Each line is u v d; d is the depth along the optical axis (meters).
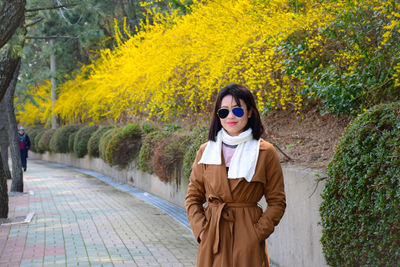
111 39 19.31
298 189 4.93
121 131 14.62
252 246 2.78
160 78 10.41
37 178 17.69
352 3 5.33
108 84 13.84
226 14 7.52
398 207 3.36
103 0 17.48
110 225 8.18
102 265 5.55
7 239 7.14
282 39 6.16
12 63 8.67
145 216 9.08
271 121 7.90
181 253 6.14
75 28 17.17
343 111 5.80
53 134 26.38
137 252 6.20
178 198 10.18
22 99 21.20
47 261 5.77
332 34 5.59
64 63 24.02
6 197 8.95
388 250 3.49
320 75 6.11
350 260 3.76
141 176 13.37
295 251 5.01
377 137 3.76
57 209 10.15
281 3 6.91
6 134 16.81
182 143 10.03
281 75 6.85
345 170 3.86
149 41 10.93
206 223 2.89
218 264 2.80
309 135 6.88
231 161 2.88
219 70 7.51
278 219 2.88
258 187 2.88
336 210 3.91
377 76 5.34
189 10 9.57
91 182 16.02
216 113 3.02
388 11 4.93
